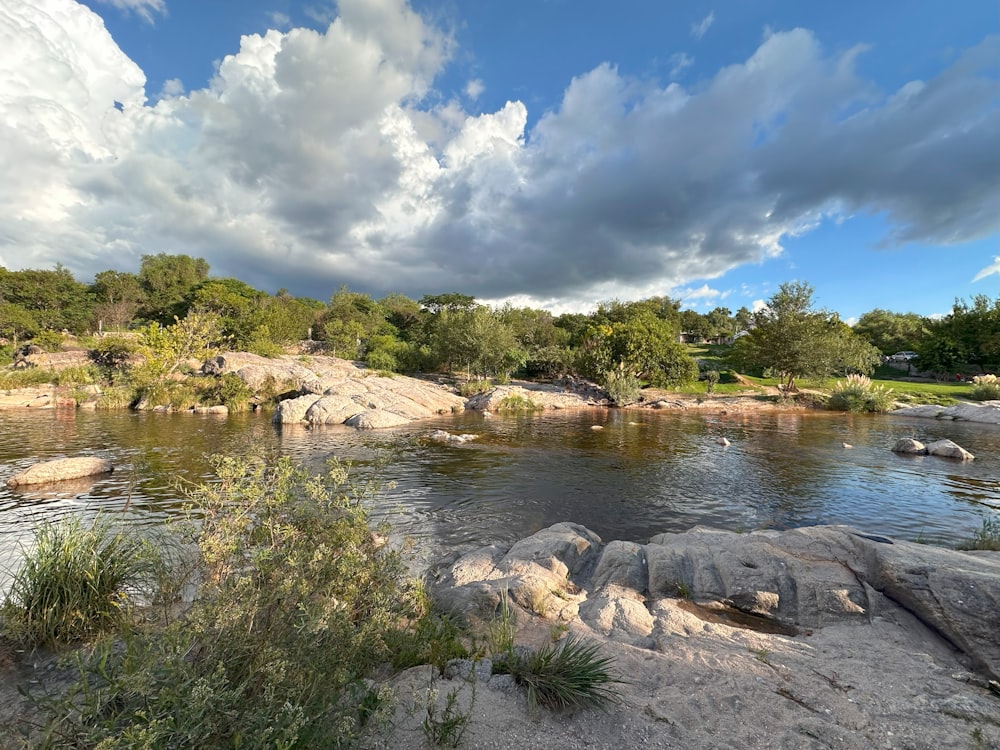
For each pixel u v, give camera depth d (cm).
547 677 395
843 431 2645
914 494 1377
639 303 8038
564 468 1683
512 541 1005
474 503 1265
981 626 498
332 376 3662
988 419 2956
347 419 2758
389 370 4928
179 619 348
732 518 1170
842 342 4419
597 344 4803
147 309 8825
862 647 512
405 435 2373
